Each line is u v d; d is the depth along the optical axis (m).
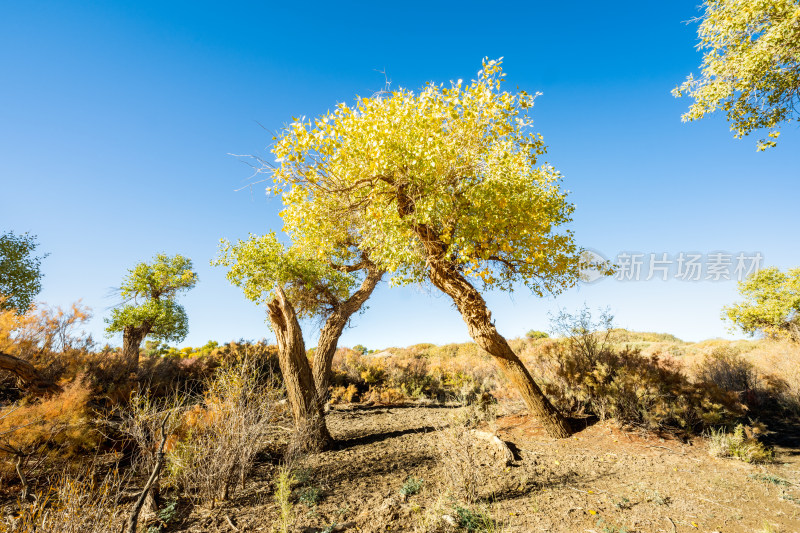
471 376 13.20
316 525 3.41
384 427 7.97
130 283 18.28
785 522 3.51
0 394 6.11
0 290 15.30
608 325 8.16
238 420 4.48
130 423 4.80
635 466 5.01
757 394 8.66
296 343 6.62
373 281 9.03
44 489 3.91
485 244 5.73
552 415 6.38
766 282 17.52
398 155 5.44
